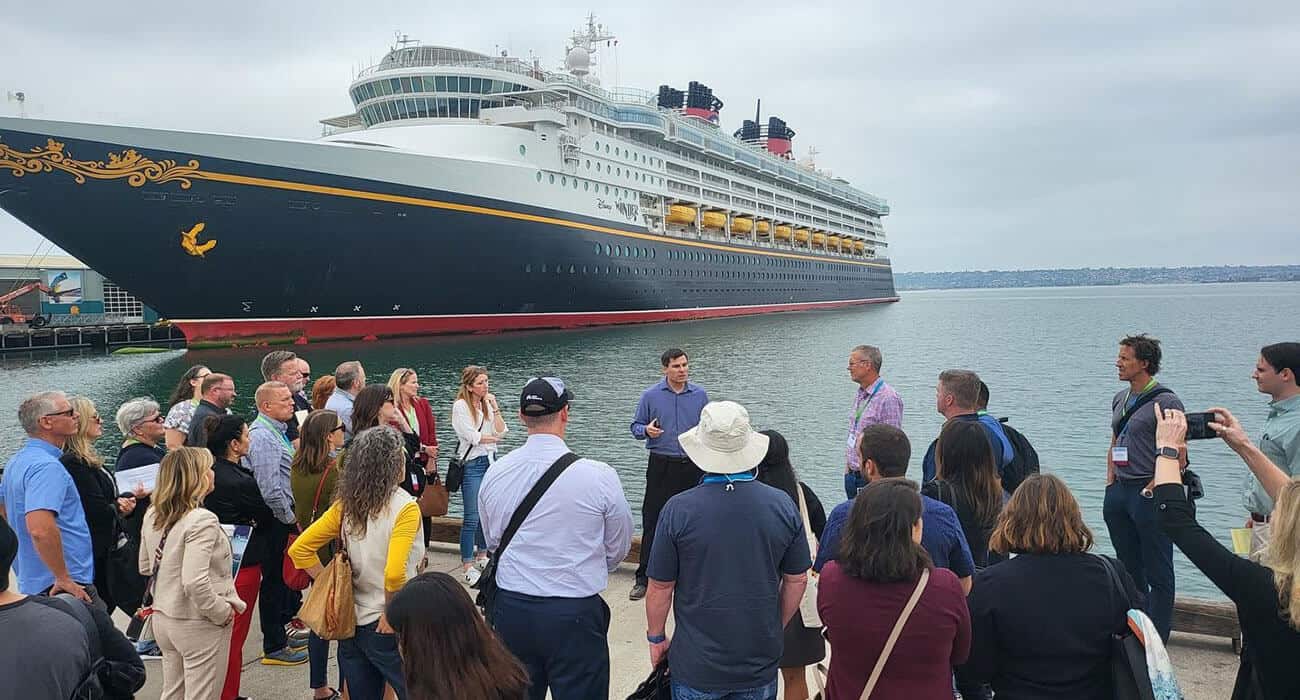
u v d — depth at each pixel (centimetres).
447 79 4206
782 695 445
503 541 343
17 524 418
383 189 3453
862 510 281
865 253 9931
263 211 3222
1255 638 246
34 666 235
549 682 348
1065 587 272
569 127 4362
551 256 4238
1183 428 303
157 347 5534
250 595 439
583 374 2961
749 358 3547
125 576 464
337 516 364
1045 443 1866
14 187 2886
